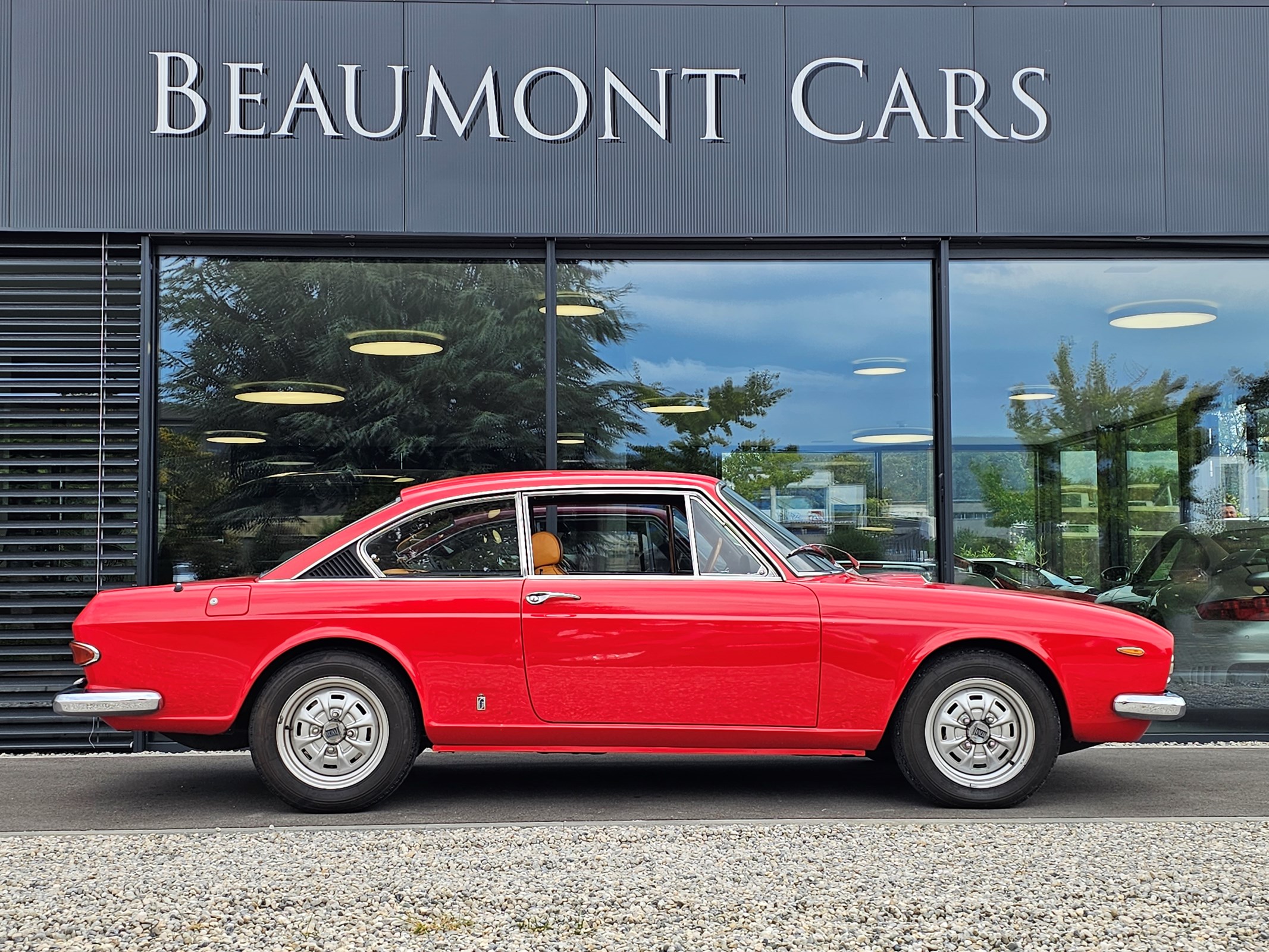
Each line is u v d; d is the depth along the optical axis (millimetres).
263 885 3986
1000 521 8039
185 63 7668
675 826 4875
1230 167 7910
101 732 7410
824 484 8070
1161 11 7930
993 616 5398
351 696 5379
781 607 5391
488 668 5359
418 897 3842
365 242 7840
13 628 7492
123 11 7648
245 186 7684
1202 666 7953
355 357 7984
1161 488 8141
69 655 7504
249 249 7809
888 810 5410
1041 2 7914
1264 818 5102
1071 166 7891
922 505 8039
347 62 7746
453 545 5559
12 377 7625
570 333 8016
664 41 7867
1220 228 7887
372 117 7750
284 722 5340
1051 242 8008
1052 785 6016
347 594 5395
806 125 7875
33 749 7406
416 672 5340
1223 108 7918
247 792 5945
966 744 5395
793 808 5488
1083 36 7918
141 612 5344
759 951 3367
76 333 7652
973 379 8047
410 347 8008
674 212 7852
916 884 3982
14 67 7598
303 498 7910
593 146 7840
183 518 7770
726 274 8078
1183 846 4520
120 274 7684
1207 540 8109
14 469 7594
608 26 7855
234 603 5359
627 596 5406
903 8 7891
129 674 5297
